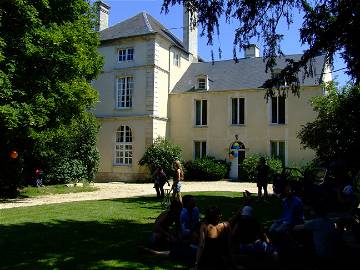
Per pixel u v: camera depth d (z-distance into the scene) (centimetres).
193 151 3225
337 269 670
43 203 1633
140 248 794
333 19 984
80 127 2703
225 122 3136
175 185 1482
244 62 3369
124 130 3198
